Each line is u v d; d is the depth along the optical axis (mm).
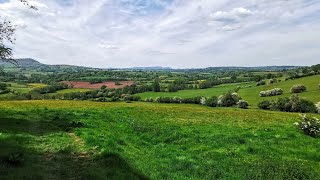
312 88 120188
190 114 46219
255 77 187125
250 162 19141
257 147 23047
